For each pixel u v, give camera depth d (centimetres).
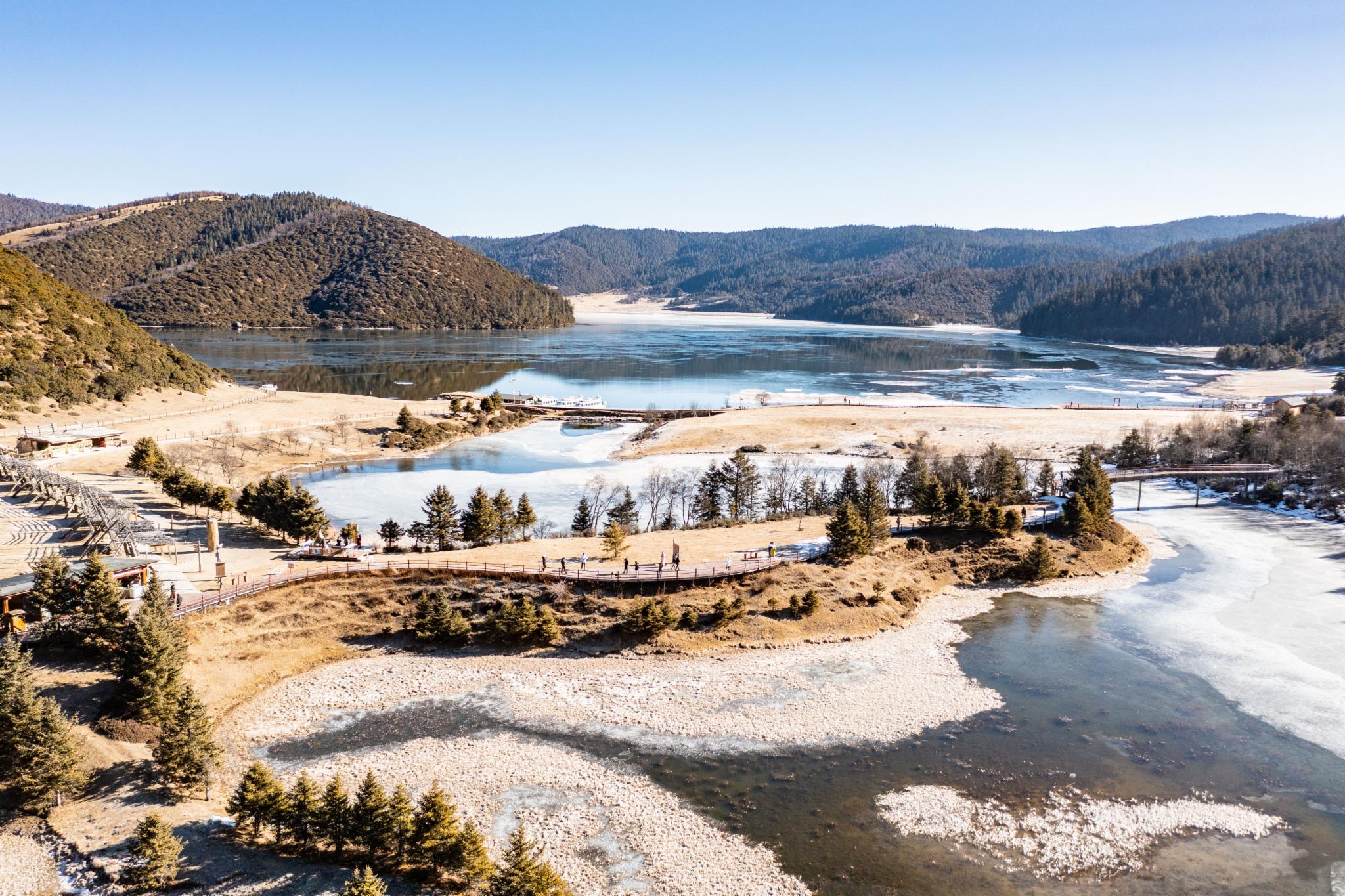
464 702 6769
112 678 6291
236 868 4591
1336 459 13488
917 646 8000
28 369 15762
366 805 4744
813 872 4841
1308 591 9519
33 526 9394
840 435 17700
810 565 9006
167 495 11556
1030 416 19962
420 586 8269
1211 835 5253
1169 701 6975
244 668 7006
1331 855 5084
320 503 12394
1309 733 6475
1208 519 12588
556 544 9775
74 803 5066
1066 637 8281
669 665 7444
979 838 5184
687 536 10181
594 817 5303
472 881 4619
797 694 6975
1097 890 4744
